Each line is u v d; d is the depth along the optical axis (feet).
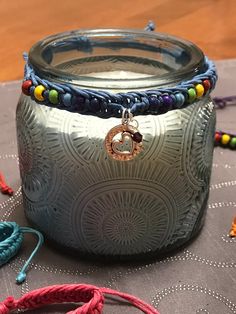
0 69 0.99
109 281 0.55
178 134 0.54
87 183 0.54
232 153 0.79
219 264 0.58
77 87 0.52
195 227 0.60
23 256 0.58
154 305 0.52
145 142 0.53
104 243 0.56
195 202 0.58
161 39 0.61
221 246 0.60
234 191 0.70
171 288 0.54
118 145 0.51
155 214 0.55
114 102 0.51
